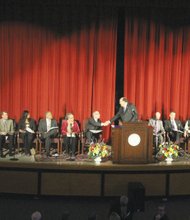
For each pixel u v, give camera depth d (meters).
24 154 9.12
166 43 10.30
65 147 9.27
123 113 9.20
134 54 10.23
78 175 8.22
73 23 10.10
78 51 10.21
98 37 10.19
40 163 8.22
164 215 6.06
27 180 8.26
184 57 10.34
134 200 7.72
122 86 10.52
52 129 9.07
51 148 9.83
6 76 10.17
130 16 10.16
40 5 9.98
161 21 10.22
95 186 8.23
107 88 10.31
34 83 10.19
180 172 8.39
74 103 10.32
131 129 8.29
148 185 8.31
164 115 10.41
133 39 10.20
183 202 8.36
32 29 10.09
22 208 7.85
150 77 10.31
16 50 10.12
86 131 9.40
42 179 8.23
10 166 8.24
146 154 8.39
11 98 10.23
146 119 10.38
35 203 8.12
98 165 8.20
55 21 10.08
